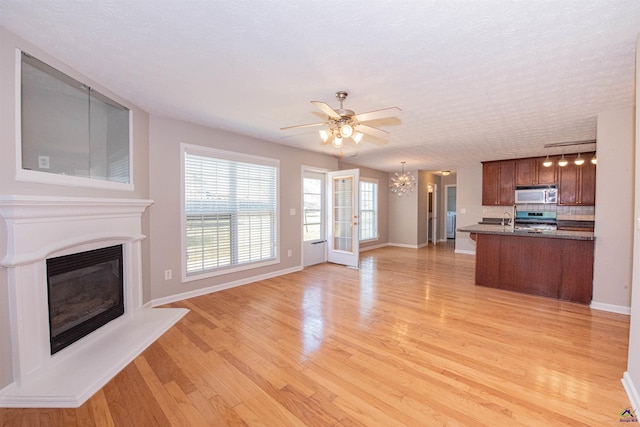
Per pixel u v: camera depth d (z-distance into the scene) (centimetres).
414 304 352
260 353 236
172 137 355
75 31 181
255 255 456
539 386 193
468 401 179
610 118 323
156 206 343
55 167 220
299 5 154
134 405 176
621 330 279
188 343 253
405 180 803
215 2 152
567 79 243
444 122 361
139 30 179
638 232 179
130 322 288
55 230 211
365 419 164
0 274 179
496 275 419
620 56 206
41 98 208
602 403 177
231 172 420
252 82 252
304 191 563
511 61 214
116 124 285
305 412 170
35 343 196
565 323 296
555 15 161
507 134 421
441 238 978
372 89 264
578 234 362
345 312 325
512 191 626
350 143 477
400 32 178
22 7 158
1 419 166
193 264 381
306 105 307
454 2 151
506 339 260
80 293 240
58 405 175
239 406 175
